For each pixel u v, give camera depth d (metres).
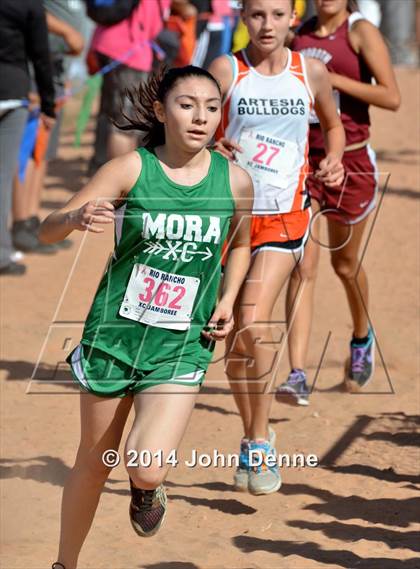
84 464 10.52
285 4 13.30
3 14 22.41
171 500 13.50
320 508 13.17
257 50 13.57
